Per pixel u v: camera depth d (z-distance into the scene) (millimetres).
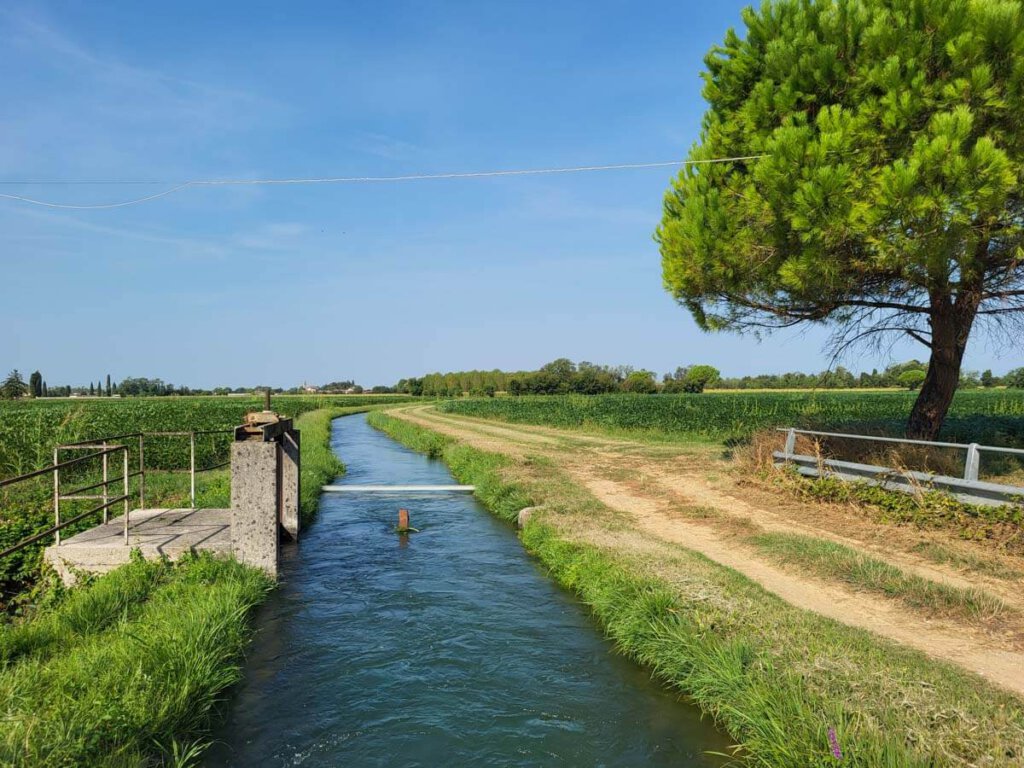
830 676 4930
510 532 12195
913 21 9391
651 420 31172
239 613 6910
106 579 7531
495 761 4750
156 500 12445
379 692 5824
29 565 8352
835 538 9289
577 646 6836
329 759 4789
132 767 4062
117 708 4457
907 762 3727
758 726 4527
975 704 4445
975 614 6176
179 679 5191
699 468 16875
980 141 8109
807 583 7445
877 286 11828
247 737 5090
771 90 10938
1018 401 39188
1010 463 13352
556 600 8305
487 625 7441
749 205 10414
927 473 10023
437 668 6320
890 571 7367
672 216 13758
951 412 33312
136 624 6180
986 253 10320
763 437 14672
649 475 15969
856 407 37344
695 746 4883
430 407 67312
